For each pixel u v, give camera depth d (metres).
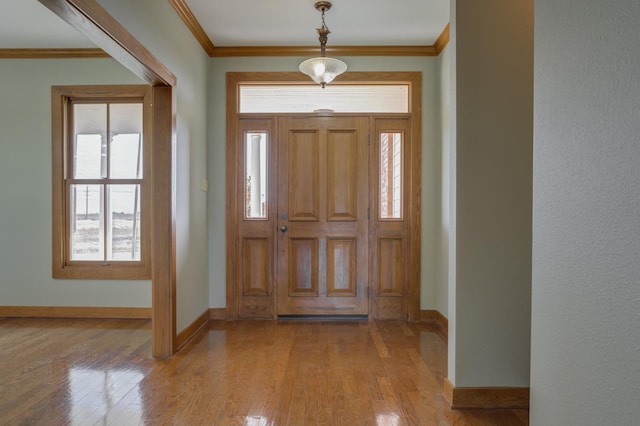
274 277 3.86
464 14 2.07
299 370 2.56
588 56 0.88
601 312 0.84
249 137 3.87
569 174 0.96
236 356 2.82
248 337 3.28
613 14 0.80
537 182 1.11
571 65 0.95
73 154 3.85
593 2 0.86
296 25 3.34
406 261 3.84
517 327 2.09
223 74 3.84
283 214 3.86
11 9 3.03
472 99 2.07
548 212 1.05
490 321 2.09
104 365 2.64
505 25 2.07
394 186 3.87
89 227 3.86
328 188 3.85
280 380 2.41
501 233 2.09
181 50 3.06
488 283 2.09
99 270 3.83
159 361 2.71
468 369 2.09
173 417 1.96
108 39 2.02
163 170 2.78
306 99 3.89
